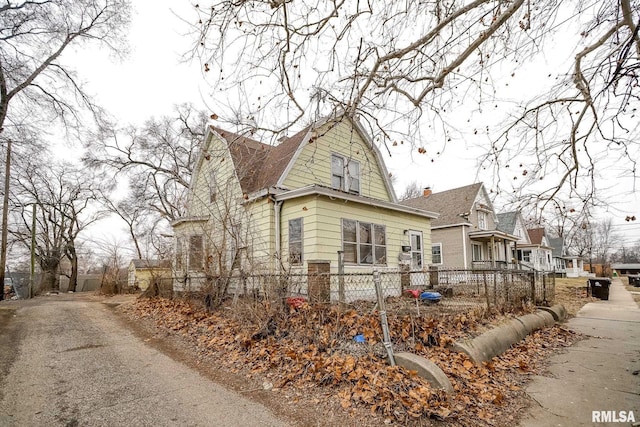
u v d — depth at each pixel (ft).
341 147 41.06
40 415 11.52
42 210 83.05
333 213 32.83
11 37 42.50
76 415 11.52
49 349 19.52
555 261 121.08
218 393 13.25
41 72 46.55
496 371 15.11
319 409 11.61
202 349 18.70
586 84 13.19
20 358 17.80
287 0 11.55
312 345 15.93
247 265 25.43
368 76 12.98
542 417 11.35
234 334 19.44
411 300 20.27
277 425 10.80
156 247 40.50
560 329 24.43
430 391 11.79
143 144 68.64
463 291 24.73
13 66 43.27
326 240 31.73
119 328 25.25
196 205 42.91
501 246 82.48
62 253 87.56
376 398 11.67
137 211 78.89
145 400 12.67
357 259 34.63
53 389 13.73
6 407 12.10
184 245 34.60
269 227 33.86
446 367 14.16
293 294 19.03
